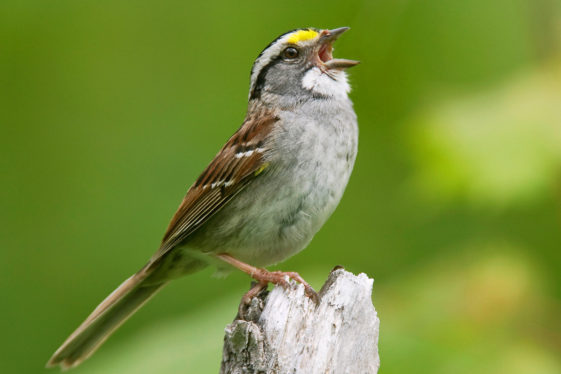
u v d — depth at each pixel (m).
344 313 5.90
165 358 7.84
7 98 11.93
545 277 8.23
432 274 7.80
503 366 7.13
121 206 11.40
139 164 11.63
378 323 6.03
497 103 8.08
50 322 10.79
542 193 7.67
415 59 11.06
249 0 12.21
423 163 8.16
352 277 6.16
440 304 7.55
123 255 11.10
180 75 12.13
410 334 7.44
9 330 10.74
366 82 11.27
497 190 7.71
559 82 7.98
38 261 11.17
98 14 12.16
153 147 11.74
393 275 10.51
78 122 11.92
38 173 11.68
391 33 9.70
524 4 9.03
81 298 10.91
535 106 7.89
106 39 12.16
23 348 10.62
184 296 11.34
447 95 8.32
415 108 10.73
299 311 5.93
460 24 10.87
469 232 10.61
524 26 9.83
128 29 12.20
